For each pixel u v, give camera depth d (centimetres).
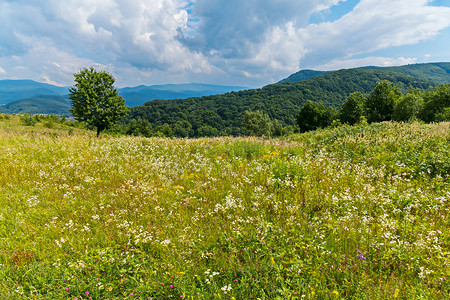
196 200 571
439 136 991
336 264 339
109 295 301
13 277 331
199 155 999
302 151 1041
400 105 5416
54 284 323
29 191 628
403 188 586
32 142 1248
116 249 391
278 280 305
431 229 407
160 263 355
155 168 819
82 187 646
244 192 601
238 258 364
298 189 589
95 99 3162
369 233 401
